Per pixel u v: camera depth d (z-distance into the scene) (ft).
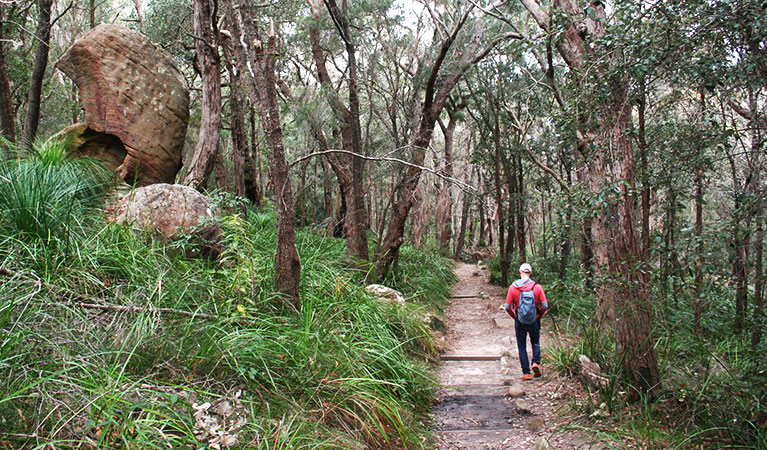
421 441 16.22
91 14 58.23
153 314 15.35
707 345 20.89
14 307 13.14
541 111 44.96
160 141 32.17
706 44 15.53
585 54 18.66
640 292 17.75
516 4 43.11
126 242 18.84
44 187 18.34
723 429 14.33
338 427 14.43
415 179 40.57
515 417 18.85
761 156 17.15
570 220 20.08
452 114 69.26
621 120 17.62
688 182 25.31
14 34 45.21
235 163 40.01
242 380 14.34
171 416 11.68
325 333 18.33
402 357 21.26
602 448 14.90
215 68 33.60
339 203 70.85
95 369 12.33
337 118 37.68
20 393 10.86
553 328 31.30
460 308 43.75
